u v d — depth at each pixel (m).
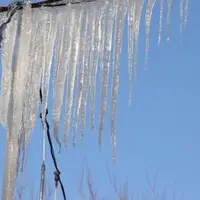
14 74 7.71
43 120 7.65
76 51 7.57
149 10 7.34
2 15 7.82
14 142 7.59
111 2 7.50
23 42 7.75
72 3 7.68
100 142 7.41
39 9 7.77
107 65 7.43
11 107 7.65
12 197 7.50
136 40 7.37
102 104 7.43
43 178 8.55
